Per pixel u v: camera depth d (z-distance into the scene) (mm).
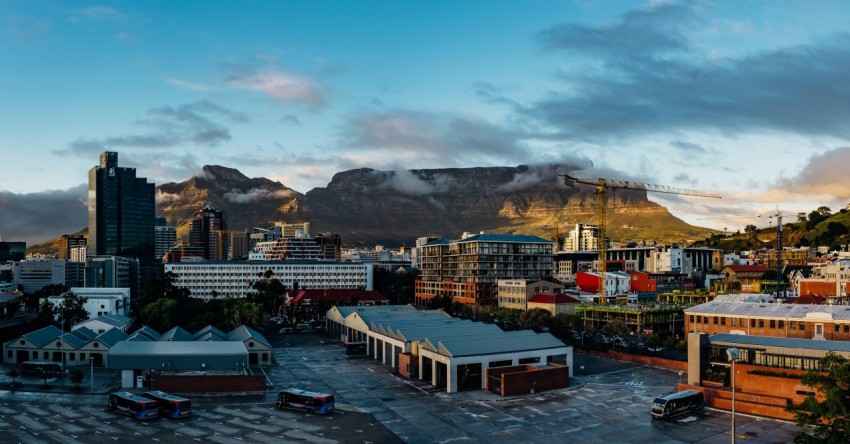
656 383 159750
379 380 165375
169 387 146000
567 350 169000
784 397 125688
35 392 146250
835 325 176000
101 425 119812
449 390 150625
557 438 114250
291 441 111000
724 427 119125
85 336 192750
